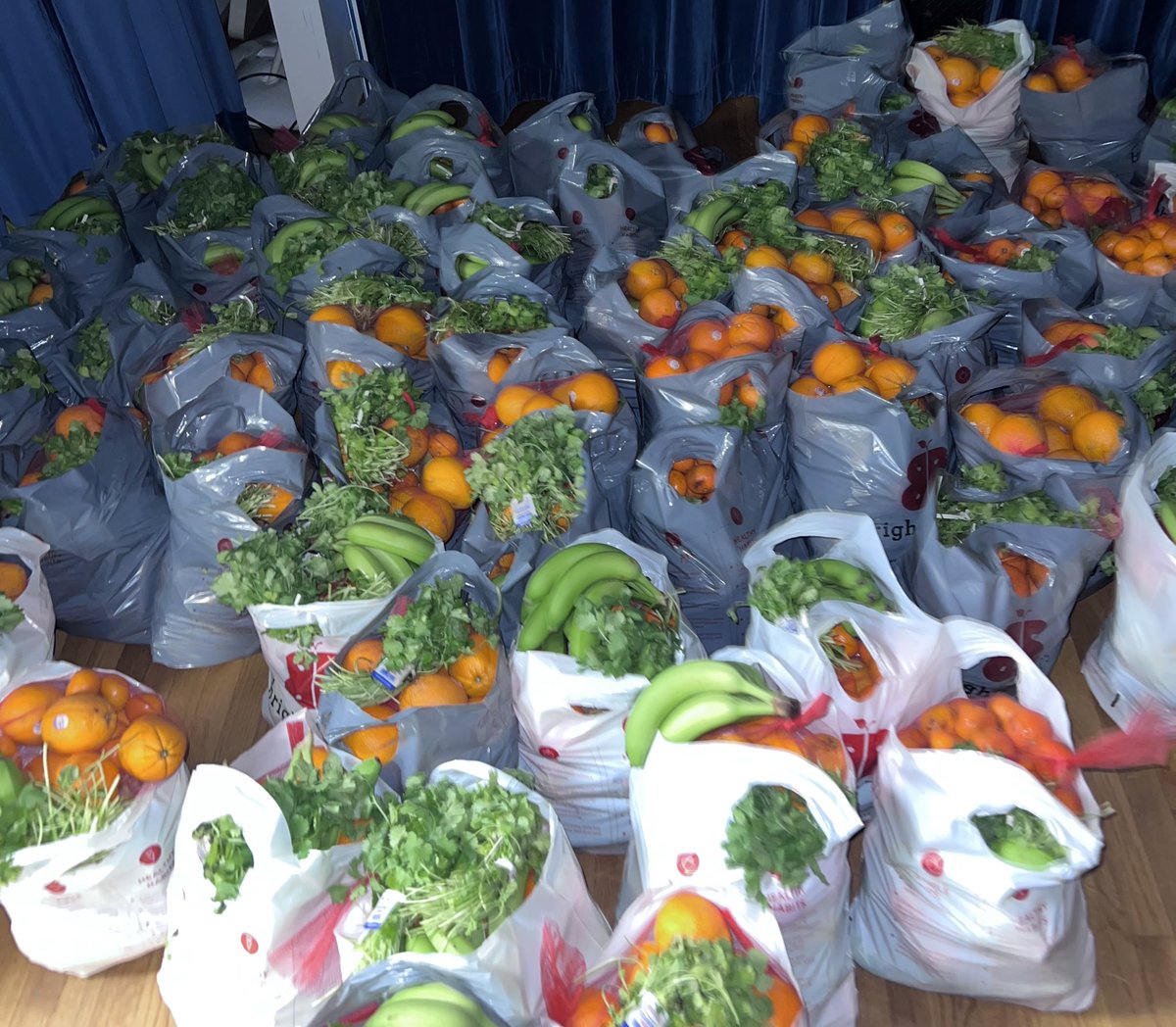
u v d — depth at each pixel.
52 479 1.94
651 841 1.42
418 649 1.53
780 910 1.36
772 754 1.36
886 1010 1.56
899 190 2.50
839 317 2.16
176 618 2.03
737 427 1.90
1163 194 2.46
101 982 1.63
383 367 2.04
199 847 1.38
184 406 2.00
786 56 2.95
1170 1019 1.52
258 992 1.37
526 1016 1.25
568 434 1.86
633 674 1.57
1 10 2.66
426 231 2.41
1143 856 1.72
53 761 1.54
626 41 3.39
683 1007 1.17
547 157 2.75
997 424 1.91
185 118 3.06
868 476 1.93
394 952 1.26
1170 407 2.09
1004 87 2.76
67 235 2.46
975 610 1.78
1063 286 2.29
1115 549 1.83
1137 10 3.18
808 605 1.60
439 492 1.95
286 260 2.32
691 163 2.68
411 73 3.38
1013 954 1.42
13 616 1.73
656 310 2.17
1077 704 1.96
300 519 1.86
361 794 1.40
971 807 1.36
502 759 1.63
